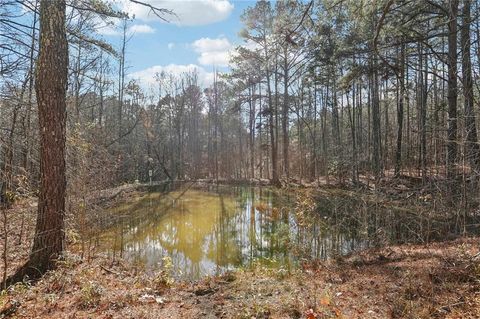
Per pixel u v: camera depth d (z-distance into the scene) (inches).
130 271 279.3
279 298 188.9
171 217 575.5
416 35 491.2
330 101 1103.0
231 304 185.5
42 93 237.1
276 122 1128.2
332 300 179.3
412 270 216.5
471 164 299.6
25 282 195.5
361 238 365.1
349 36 589.9
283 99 1110.4
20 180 245.8
